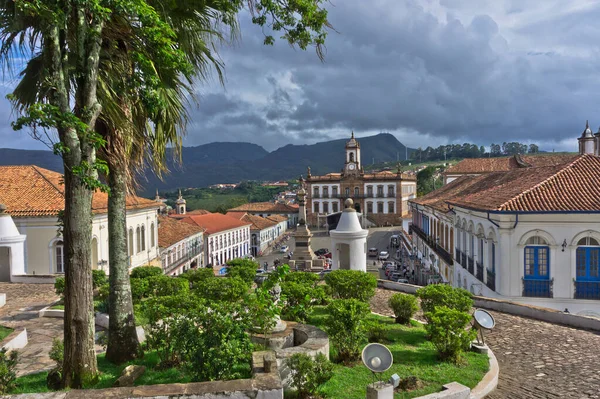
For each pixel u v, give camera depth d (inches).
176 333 293.3
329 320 346.0
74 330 280.1
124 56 316.8
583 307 622.2
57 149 253.1
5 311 585.3
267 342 328.5
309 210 3777.1
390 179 3595.0
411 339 401.4
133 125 327.9
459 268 920.3
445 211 999.6
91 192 289.4
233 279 503.5
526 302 641.0
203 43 356.5
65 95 269.9
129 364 324.2
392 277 1680.6
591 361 378.6
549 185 696.4
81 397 218.5
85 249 282.2
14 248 841.5
